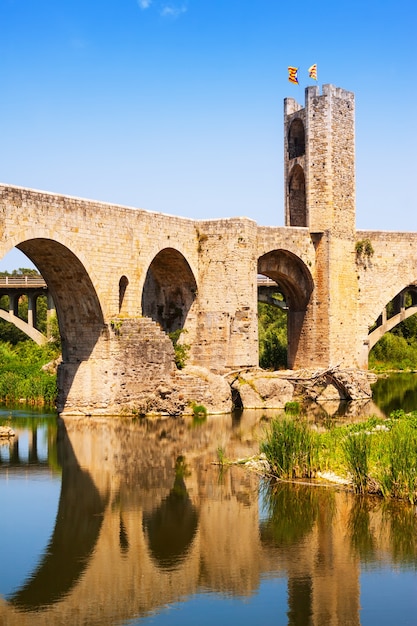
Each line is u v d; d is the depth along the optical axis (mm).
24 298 100250
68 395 42125
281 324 92250
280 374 52656
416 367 84688
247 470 27938
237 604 16750
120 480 26578
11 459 30000
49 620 15953
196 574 18375
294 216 57969
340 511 22750
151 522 21953
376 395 55969
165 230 45500
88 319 41281
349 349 56344
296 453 26641
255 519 22156
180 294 49281
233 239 48094
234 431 36531
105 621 15945
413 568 18688
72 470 28016
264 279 65312
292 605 16734
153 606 16656
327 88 54344
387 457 25188
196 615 16312
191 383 43375
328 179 54344
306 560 19203
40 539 20609
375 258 58344
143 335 42188
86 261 39156
